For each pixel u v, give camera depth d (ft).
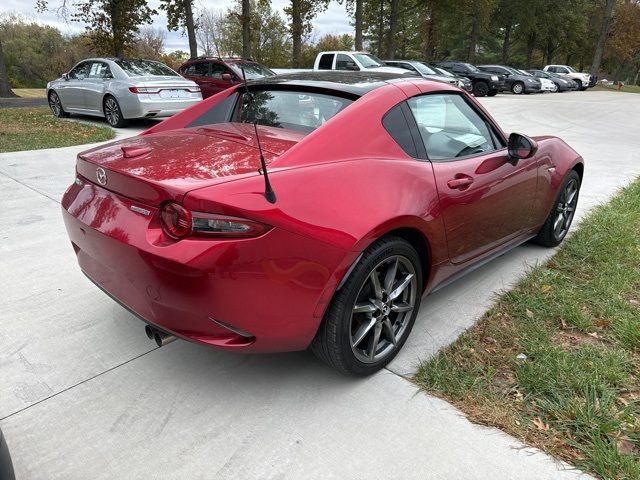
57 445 6.64
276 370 8.30
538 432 6.91
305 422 7.12
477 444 6.74
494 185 9.79
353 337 7.68
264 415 7.25
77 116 40.55
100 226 7.12
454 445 6.73
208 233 6.13
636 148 32.27
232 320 6.47
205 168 6.88
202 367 8.34
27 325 9.44
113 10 63.72
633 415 7.17
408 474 6.28
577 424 6.98
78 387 7.79
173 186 6.28
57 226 14.66
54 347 8.79
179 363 8.43
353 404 7.49
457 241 9.11
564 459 6.49
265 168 6.40
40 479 6.12
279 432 6.93
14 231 14.19
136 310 7.23
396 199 7.54
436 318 9.93
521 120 45.83
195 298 6.29
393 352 8.40
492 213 9.99
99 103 34.40
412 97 8.96
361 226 6.93
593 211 16.89
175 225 6.26
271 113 9.35
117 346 8.86
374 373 8.20
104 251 7.16
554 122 45.52
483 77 79.56
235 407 7.41
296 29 86.63
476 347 8.86
